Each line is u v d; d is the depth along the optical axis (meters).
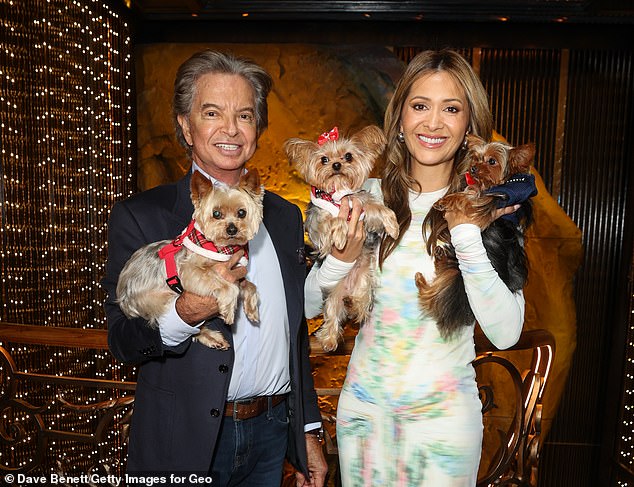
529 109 8.21
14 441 3.20
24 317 5.97
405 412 2.01
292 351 2.13
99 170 7.01
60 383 2.96
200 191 1.91
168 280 1.84
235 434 2.01
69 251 6.59
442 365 2.01
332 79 7.85
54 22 6.17
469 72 2.11
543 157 8.32
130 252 2.00
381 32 7.81
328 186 2.21
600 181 8.31
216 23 7.79
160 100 7.85
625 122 8.15
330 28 7.80
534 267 7.89
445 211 1.96
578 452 8.54
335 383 7.80
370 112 7.92
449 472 1.98
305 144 2.29
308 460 2.30
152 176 7.97
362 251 2.18
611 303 8.40
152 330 1.83
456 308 1.99
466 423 1.99
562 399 8.57
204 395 1.87
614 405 8.08
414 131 2.12
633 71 8.02
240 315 1.99
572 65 8.09
